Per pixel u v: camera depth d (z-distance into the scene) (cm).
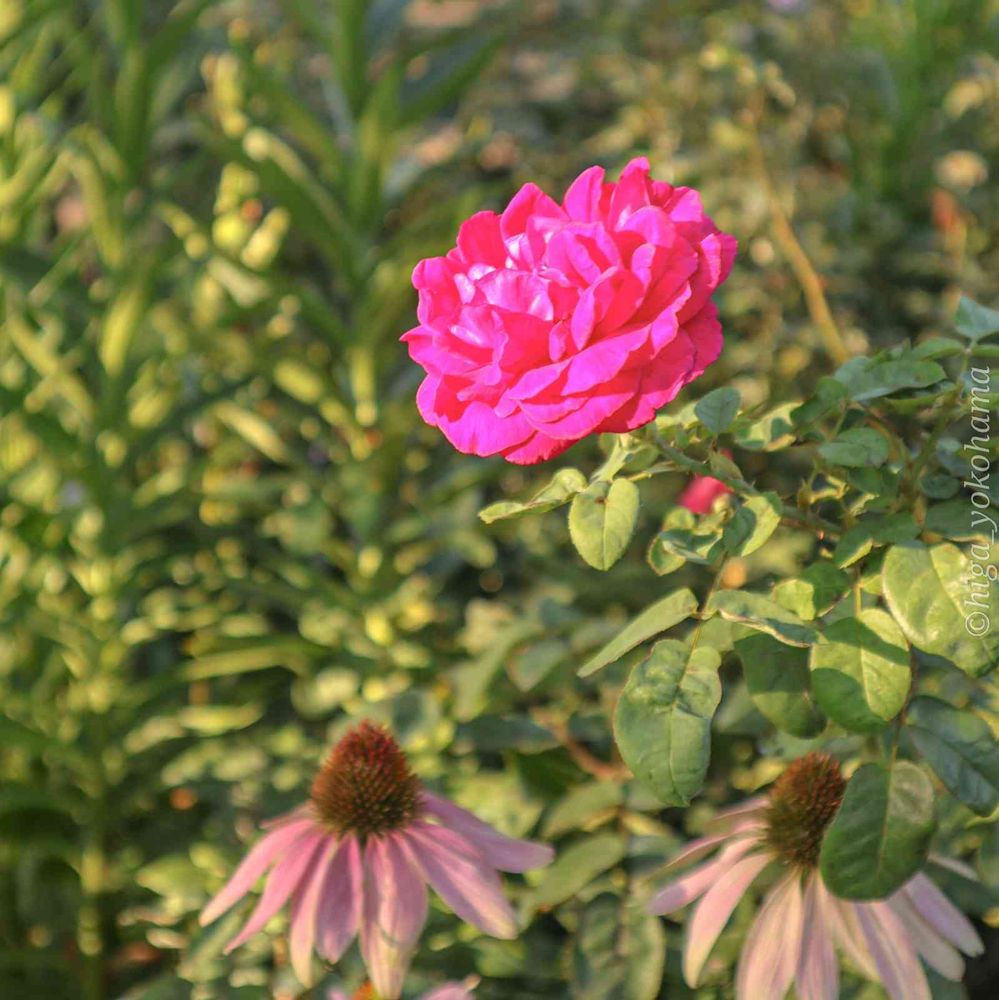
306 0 161
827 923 89
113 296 150
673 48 207
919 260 181
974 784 82
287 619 179
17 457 161
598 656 83
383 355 159
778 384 163
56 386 154
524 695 125
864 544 83
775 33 195
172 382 158
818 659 81
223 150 146
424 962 102
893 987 86
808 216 184
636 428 81
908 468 86
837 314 174
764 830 92
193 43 170
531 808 107
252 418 162
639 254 78
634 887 97
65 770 158
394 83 152
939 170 196
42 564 155
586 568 149
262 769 129
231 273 167
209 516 171
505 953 102
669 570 85
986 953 133
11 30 153
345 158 159
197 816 154
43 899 151
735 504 91
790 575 97
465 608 164
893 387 85
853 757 94
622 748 80
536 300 79
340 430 168
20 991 146
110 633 153
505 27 158
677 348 78
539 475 171
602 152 204
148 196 154
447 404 80
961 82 200
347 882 93
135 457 153
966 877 95
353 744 96
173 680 151
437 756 119
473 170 211
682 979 97
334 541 162
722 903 90
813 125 197
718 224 175
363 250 159
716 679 81
